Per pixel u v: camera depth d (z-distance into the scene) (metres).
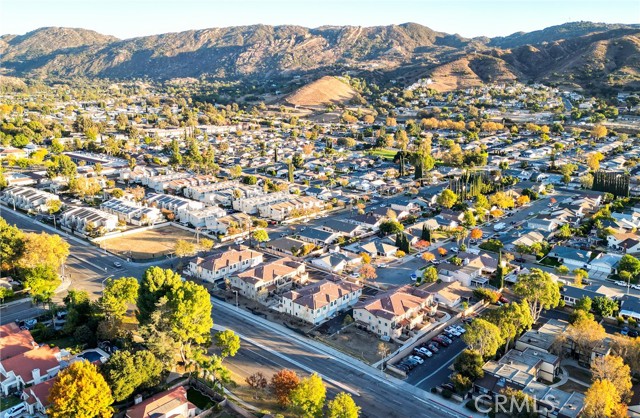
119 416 89.56
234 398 95.94
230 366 106.00
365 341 117.06
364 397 96.38
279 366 106.38
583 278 149.25
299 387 87.94
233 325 123.00
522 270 154.25
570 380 101.38
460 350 113.56
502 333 107.00
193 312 104.38
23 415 89.81
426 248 177.00
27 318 124.25
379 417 90.69
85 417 82.44
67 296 128.75
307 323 124.81
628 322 122.88
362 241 183.38
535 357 104.06
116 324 112.88
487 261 155.75
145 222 199.12
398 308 122.25
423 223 195.25
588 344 105.25
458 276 149.12
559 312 130.62
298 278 145.75
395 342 116.69
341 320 126.94
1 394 96.62
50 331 115.00
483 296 136.25
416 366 107.12
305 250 168.25
